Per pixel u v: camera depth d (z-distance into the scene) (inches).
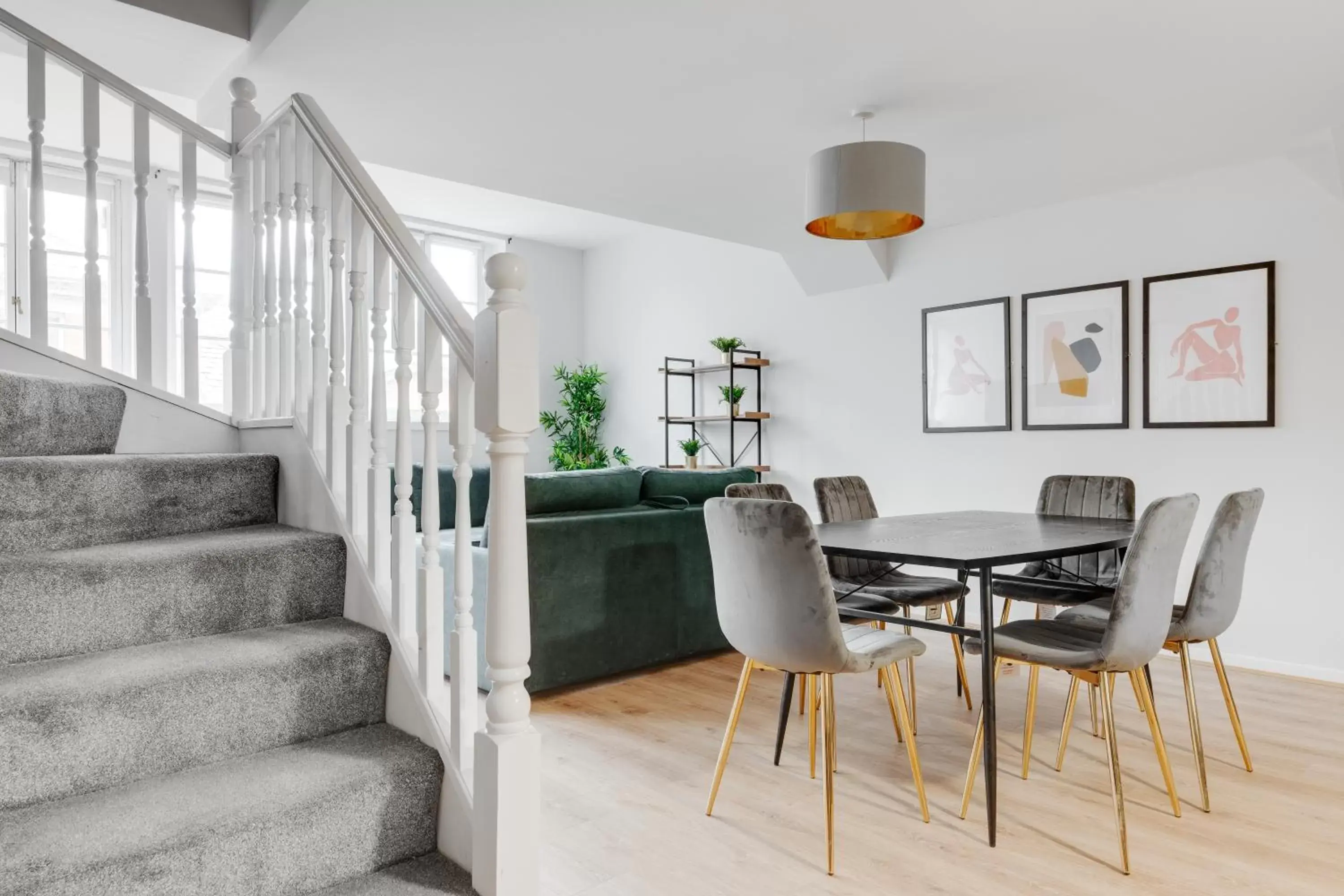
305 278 87.9
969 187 158.2
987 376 181.0
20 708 53.3
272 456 88.4
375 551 73.5
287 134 90.5
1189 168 147.3
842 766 102.2
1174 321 153.7
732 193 162.4
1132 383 160.1
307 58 107.0
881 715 121.3
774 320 230.4
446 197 237.3
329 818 58.0
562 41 101.5
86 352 90.2
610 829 85.3
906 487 197.6
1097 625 96.2
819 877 75.7
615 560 138.3
